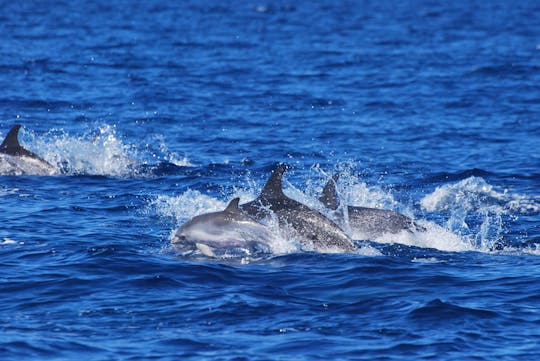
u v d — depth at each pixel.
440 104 131.50
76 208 69.69
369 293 50.16
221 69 170.00
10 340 42.09
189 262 55.41
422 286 51.56
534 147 100.69
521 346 42.59
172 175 84.56
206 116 119.19
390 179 85.62
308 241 60.25
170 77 156.12
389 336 43.66
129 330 44.03
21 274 52.09
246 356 41.06
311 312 46.97
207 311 46.78
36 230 62.31
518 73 168.00
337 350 41.88
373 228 64.44
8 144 83.94
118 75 156.75
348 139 104.88
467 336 43.69
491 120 118.62
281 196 62.31
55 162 87.19
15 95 130.62
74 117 116.44
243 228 59.16
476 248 62.09
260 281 52.19
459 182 82.38
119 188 78.31
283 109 126.06
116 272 52.78
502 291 50.69
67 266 53.66
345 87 148.38
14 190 75.75
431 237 63.97
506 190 80.44
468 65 181.12
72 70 161.25
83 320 45.28
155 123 113.69
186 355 41.12
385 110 126.31
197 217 59.38
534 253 60.78
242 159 92.69
